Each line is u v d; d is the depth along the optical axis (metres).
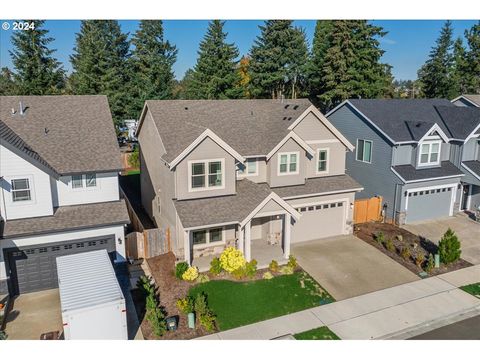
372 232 25.27
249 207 19.78
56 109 22.61
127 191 35.16
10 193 17.69
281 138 22.77
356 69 51.59
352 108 29.27
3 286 17.20
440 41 60.34
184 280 18.48
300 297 17.44
